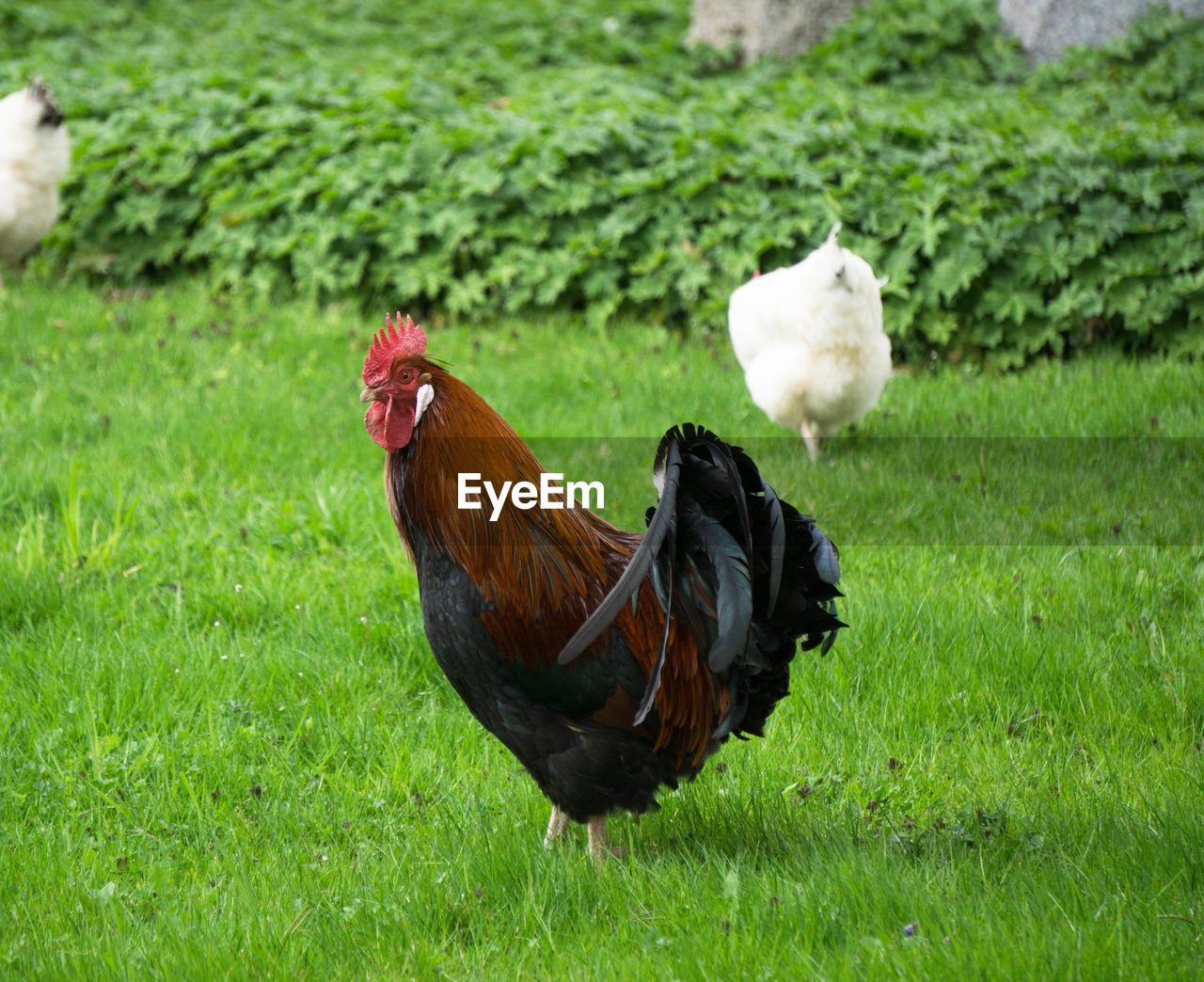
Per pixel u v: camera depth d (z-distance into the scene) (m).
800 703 4.70
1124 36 13.01
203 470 6.98
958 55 13.89
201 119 10.96
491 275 9.52
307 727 4.55
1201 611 5.26
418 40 16.89
